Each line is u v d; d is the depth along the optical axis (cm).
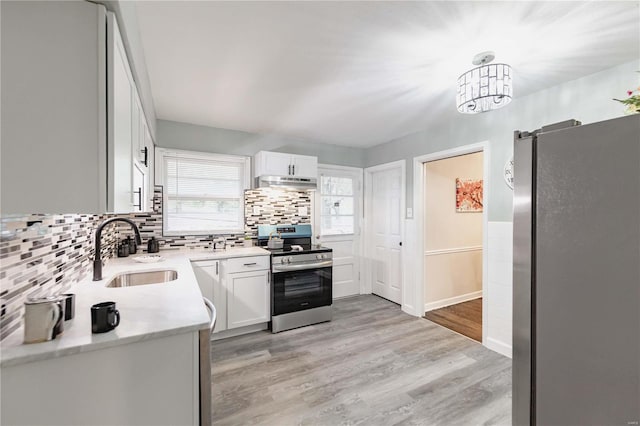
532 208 77
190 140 326
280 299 310
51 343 96
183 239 323
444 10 141
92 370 99
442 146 323
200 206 336
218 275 284
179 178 323
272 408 187
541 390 74
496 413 183
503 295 259
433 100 256
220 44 172
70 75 91
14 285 106
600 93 202
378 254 439
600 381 62
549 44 169
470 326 324
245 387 209
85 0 92
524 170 79
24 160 87
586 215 64
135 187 146
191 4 137
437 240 394
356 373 227
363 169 454
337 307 389
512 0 133
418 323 333
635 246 56
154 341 108
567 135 68
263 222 371
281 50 179
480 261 442
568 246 68
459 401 195
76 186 91
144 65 185
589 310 64
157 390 109
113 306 108
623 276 58
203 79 217
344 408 187
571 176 67
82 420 98
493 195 268
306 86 229
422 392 204
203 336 124
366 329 315
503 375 225
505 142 260
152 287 164
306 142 404
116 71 99
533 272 77
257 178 351
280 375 224
